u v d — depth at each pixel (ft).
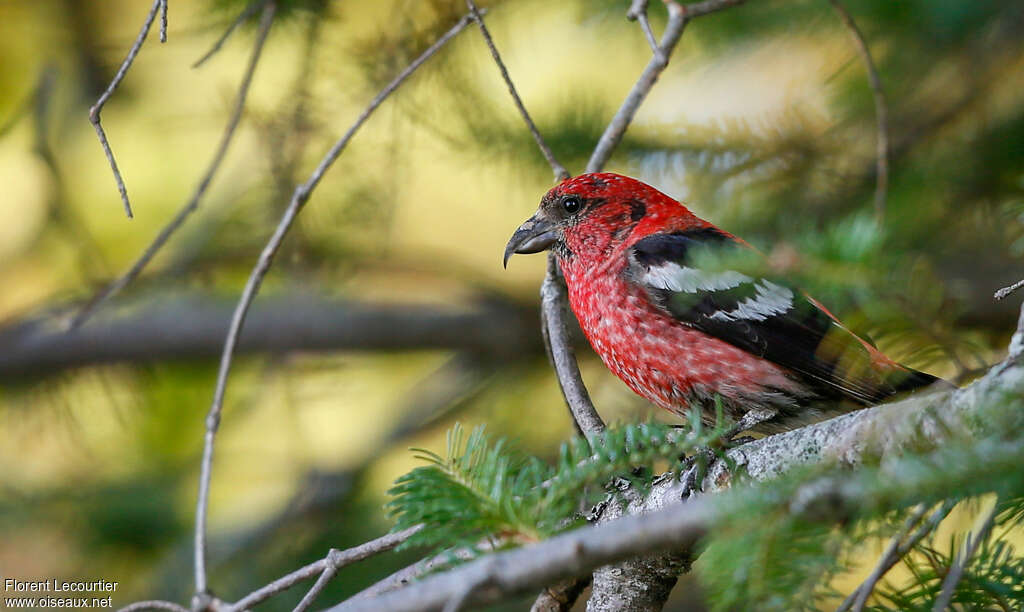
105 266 41.81
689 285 27.09
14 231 46.21
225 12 34.04
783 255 15.37
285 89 37.83
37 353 42.45
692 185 36.19
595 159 24.88
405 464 43.34
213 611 21.33
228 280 44.21
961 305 18.31
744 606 13.37
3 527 39.68
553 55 38.88
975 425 14.10
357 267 41.86
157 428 43.04
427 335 44.24
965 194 34.14
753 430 27.81
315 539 38.50
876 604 17.62
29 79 43.21
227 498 42.11
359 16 37.27
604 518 21.12
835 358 25.67
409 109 35.47
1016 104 35.19
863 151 35.63
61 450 42.55
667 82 38.32
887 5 34.19
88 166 43.52
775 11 35.60
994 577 16.47
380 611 12.72
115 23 42.57
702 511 12.62
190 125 41.78
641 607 20.29
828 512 12.71
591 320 29.22
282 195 37.14
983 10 33.58
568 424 41.88
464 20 24.82
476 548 15.71
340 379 44.39
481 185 42.34
